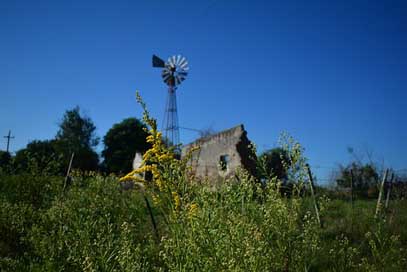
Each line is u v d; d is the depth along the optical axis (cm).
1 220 782
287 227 482
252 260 404
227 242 421
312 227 498
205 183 519
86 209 818
